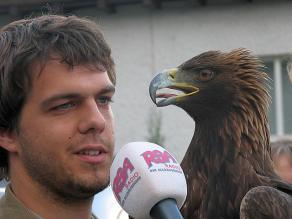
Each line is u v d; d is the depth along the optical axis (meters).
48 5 3.97
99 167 2.98
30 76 2.99
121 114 17.81
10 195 3.08
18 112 3.03
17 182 3.08
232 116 5.75
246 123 5.73
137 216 3.43
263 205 5.22
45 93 2.96
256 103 5.79
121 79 17.89
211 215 5.48
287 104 16.89
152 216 3.43
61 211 3.02
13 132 3.08
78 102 2.98
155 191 3.34
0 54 3.05
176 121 17.47
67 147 2.95
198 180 5.61
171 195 3.38
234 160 5.60
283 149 8.12
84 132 2.95
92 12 18.00
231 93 5.79
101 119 2.97
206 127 5.82
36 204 3.03
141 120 17.67
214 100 5.82
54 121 2.96
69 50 3.00
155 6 17.48
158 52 17.69
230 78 5.82
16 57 3.00
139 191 3.38
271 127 17.03
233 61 5.88
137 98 17.77
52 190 3.00
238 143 5.66
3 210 3.07
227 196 5.48
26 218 3.00
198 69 5.92
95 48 3.08
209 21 17.38
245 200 5.27
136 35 17.84
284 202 5.29
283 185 5.57
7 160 3.19
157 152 3.49
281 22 16.94
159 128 17.28
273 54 16.98
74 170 2.95
